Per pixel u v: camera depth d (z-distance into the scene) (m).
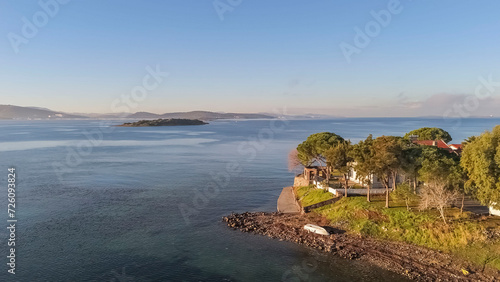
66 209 61.94
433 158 46.81
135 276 36.44
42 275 36.44
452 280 33.78
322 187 66.06
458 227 41.41
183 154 156.12
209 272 37.53
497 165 39.56
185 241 46.50
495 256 35.78
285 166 119.00
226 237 47.97
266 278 36.09
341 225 48.72
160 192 77.25
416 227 43.78
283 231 49.41
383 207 49.91
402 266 37.19
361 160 52.12
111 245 44.94
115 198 70.81
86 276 36.38
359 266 38.03
